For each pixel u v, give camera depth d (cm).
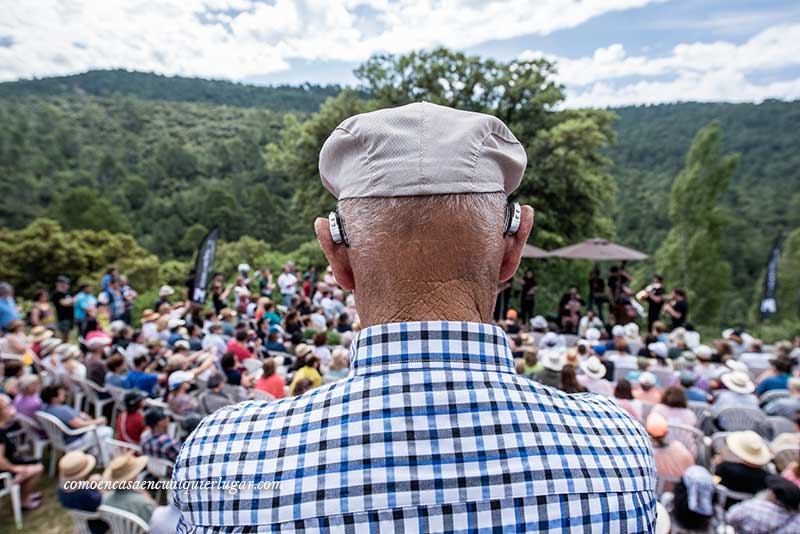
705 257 2998
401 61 1948
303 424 66
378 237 69
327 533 58
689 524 325
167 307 892
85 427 482
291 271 1369
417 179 68
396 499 59
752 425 504
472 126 72
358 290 73
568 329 1184
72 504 321
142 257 3197
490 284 72
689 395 545
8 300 802
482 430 63
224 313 895
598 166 2044
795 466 352
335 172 76
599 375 563
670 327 1391
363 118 74
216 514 64
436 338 67
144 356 577
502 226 74
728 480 365
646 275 4472
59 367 598
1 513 430
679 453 374
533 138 1916
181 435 483
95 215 5175
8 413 434
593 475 64
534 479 61
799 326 2427
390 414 63
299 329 866
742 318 3978
